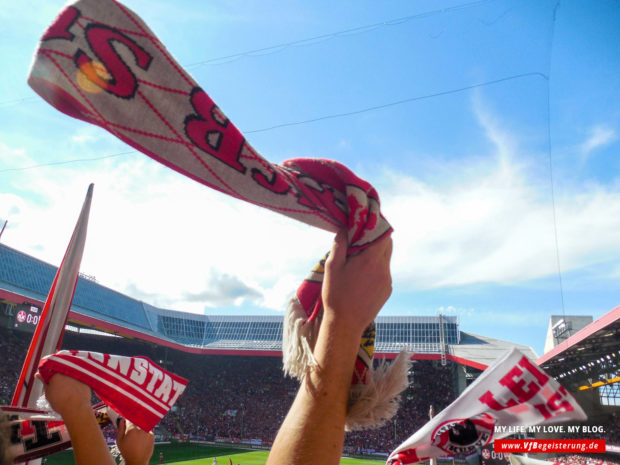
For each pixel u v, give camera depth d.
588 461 18.39
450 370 53.94
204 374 59.00
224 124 0.74
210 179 0.75
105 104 0.68
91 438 1.00
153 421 1.18
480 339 54.84
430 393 51.78
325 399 0.73
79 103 0.68
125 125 0.70
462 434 1.05
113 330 40.94
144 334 44.72
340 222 0.84
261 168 0.77
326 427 0.71
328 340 0.76
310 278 0.92
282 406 54.03
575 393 38.31
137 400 1.14
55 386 1.01
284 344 0.86
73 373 1.03
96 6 0.67
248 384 57.16
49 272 42.59
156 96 0.70
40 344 1.64
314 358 0.76
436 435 1.08
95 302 50.81
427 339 56.22
